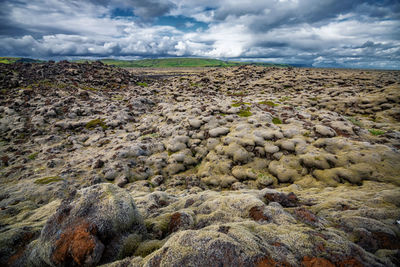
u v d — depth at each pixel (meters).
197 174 23.17
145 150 26.75
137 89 72.50
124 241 7.23
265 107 39.50
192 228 8.48
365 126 34.81
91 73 83.62
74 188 19.08
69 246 6.50
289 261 5.27
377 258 5.46
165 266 5.36
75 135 32.88
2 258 7.42
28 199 17.02
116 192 8.46
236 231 6.23
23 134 32.41
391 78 90.50
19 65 75.69
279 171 20.75
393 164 16.92
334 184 17.16
